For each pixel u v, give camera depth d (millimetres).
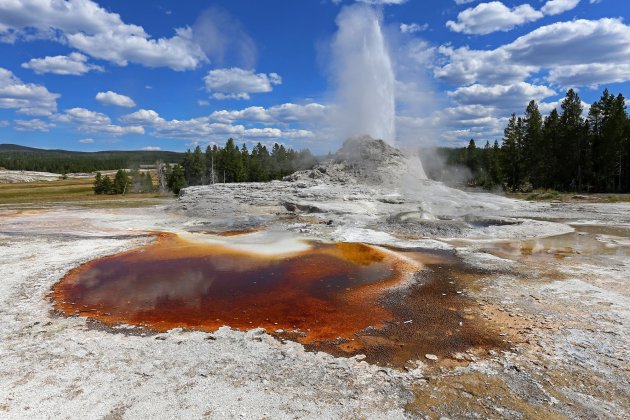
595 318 11375
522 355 9438
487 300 13227
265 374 8625
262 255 20219
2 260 18938
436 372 8805
